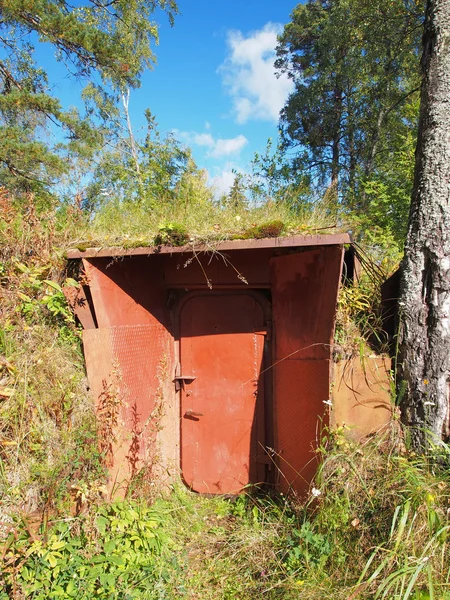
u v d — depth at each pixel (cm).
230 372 385
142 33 1223
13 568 226
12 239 315
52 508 255
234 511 355
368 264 359
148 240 303
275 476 372
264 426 377
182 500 362
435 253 289
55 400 278
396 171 884
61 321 319
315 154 1970
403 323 301
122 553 261
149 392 356
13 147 780
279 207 380
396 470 270
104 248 306
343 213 404
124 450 318
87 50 900
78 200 377
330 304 286
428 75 304
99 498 285
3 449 253
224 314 386
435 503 243
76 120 948
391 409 296
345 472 279
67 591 229
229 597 258
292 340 338
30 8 813
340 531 265
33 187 822
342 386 298
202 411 392
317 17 2019
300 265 321
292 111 1972
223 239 290
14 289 299
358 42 966
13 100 838
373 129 1566
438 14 299
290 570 263
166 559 280
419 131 311
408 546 231
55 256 316
